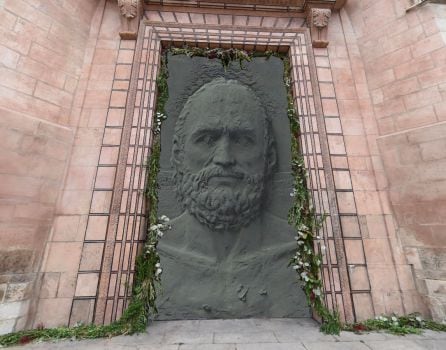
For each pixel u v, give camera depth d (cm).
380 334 406
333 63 617
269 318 454
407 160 508
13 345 368
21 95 475
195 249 488
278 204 528
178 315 447
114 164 505
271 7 646
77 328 405
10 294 399
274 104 586
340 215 501
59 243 454
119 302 428
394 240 495
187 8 634
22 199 436
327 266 465
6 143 433
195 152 524
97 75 564
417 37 559
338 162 536
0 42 473
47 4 540
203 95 549
